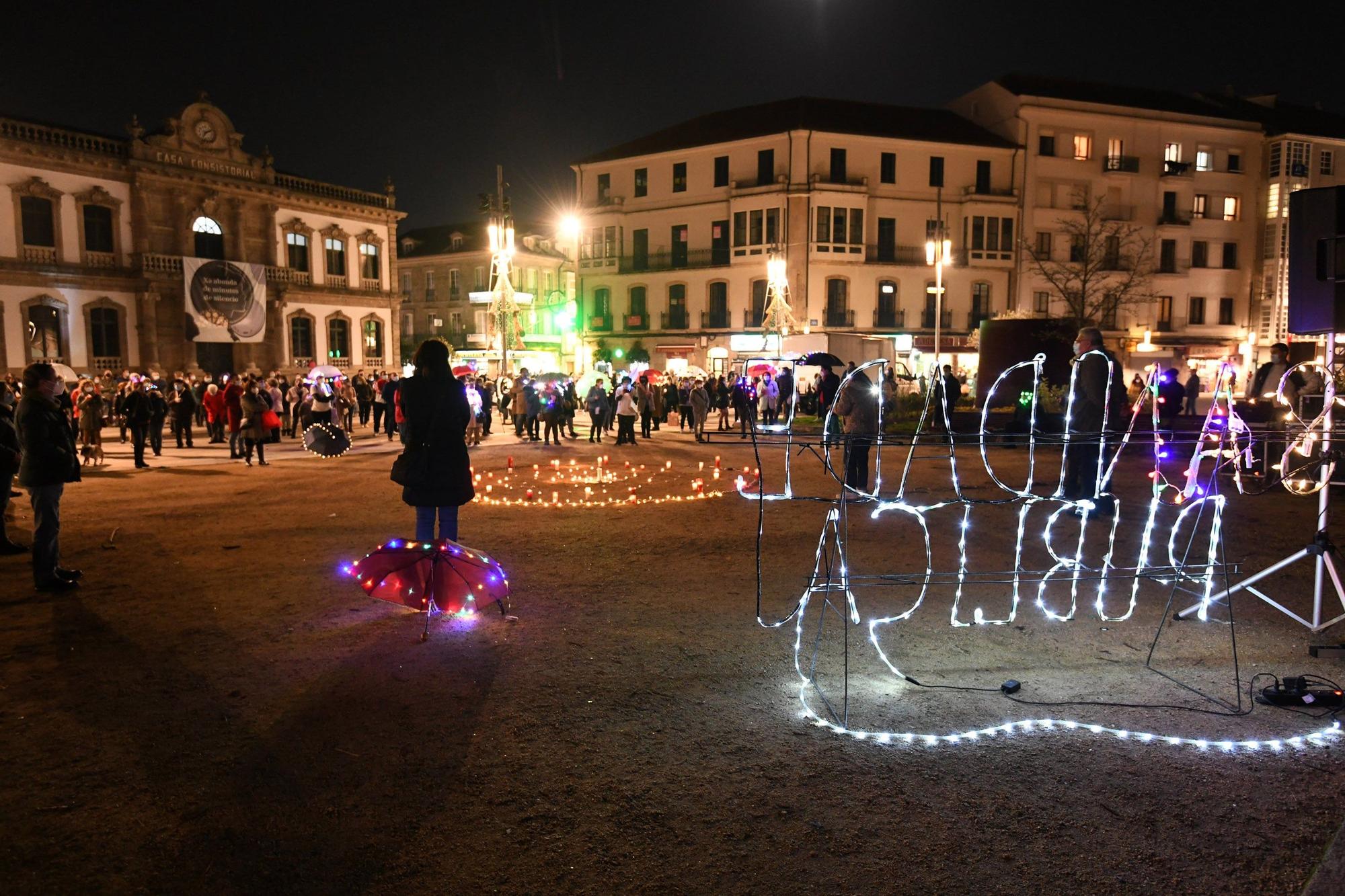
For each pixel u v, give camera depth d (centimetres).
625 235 4994
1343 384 1126
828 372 1211
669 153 4766
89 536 903
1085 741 402
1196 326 4959
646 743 400
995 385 596
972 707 440
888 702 447
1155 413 941
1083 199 4675
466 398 632
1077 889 289
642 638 551
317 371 2716
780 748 395
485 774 372
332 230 4281
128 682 479
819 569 727
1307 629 562
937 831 325
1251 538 848
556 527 941
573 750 394
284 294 4003
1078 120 4647
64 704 448
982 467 1405
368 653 525
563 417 2166
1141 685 470
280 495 1209
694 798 351
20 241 3228
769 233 4456
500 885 293
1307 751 390
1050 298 4662
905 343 4412
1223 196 4941
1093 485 952
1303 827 327
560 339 5662
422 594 547
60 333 3353
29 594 664
